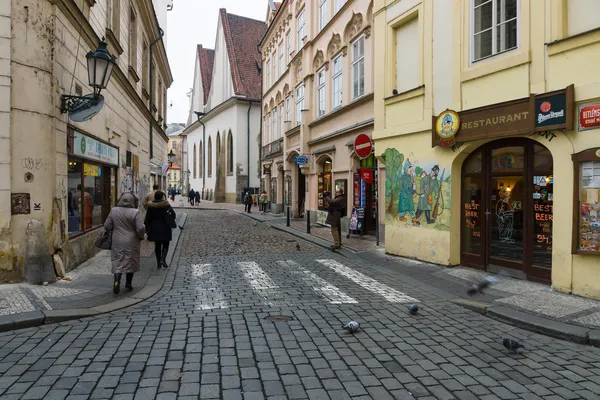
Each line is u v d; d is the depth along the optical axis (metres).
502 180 8.57
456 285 7.96
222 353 4.65
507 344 4.62
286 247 13.42
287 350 4.76
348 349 4.82
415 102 10.51
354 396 3.70
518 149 8.21
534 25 7.58
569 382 4.04
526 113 7.61
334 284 8.27
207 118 54.72
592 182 6.67
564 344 5.09
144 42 19.55
